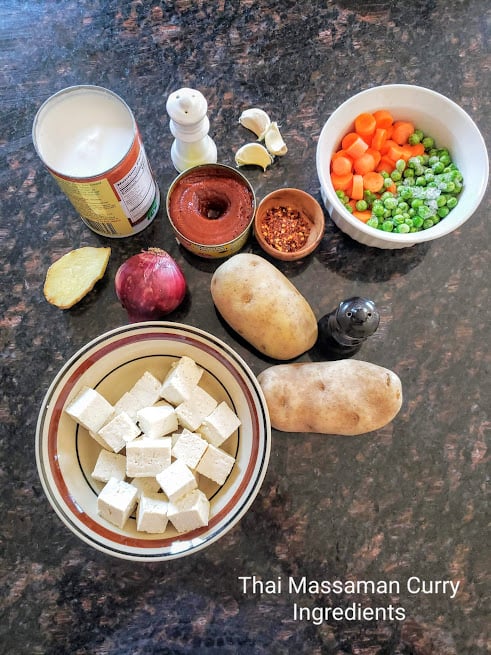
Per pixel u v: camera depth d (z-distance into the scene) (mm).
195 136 775
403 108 815
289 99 883
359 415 741
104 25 896
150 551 672
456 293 852
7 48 890
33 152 861
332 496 803
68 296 816
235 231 778
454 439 821
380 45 901
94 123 691
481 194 763
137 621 773
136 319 802
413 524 802
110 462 728
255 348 822
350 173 823
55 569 779
